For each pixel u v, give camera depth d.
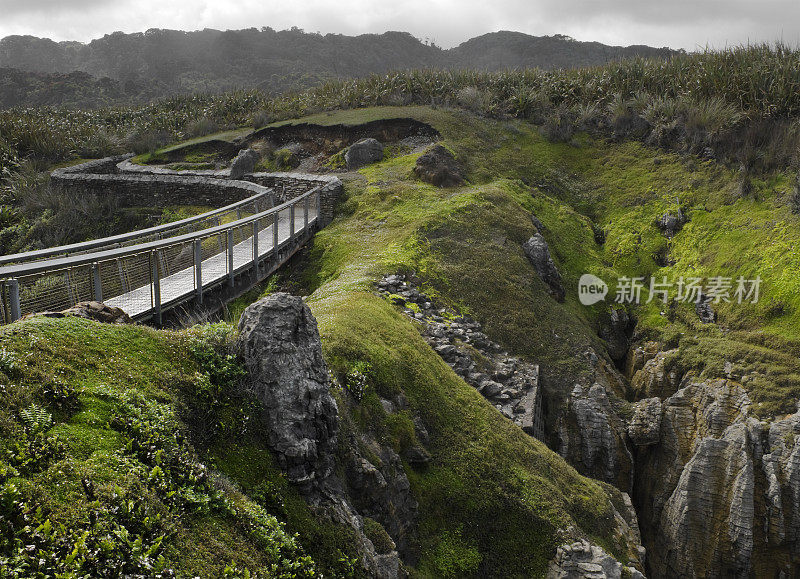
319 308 14.20
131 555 4.67
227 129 39.75
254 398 7.43
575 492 12.48
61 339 6.59
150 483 5.50
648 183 28.08
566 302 22.20
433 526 10.16
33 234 27.66
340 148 33.00
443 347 15.30
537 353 18.64
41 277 8.94
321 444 7.77
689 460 17.11
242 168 30.91
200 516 5.75
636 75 33.81
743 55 31.17
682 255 24.14
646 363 20.64
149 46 141.25
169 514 5.37
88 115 45.41
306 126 34.75
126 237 11.43
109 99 88.19
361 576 7.12
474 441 11.87
